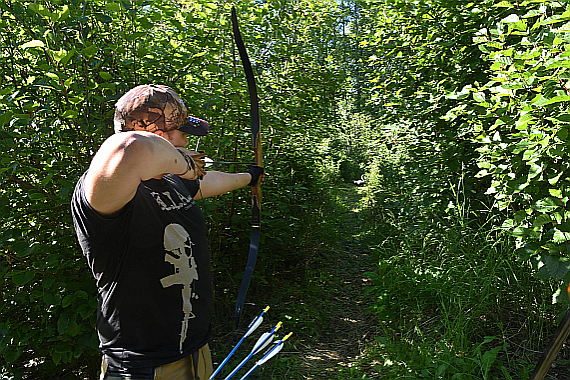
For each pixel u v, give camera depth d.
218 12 4.18
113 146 1.24
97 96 3.12
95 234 1.43
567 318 2.12
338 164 12.65
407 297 3.94
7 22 3.25
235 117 4.29
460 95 3.44
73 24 3.29
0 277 2.96
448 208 4.27
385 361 3.36
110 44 3.51
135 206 1.45
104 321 1.55
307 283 5.14
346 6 6.59
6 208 2.99
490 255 3.64
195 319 1.60
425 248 4.34
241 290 2.04
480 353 3.05
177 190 1.63
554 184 3.01
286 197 5.39
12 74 3.29
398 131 5.89
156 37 4.25
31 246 2.85
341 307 4.63
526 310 3.49
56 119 3.16
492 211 4.07
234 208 4.58
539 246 3.08
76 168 3.32
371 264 5.74
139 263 1.49
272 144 5.02
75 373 3.42
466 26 4.34
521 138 3.24
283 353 3.73
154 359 1.52
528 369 3.04
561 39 2.71
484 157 3.85
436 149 4.82
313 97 5.33
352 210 9.12
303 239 6.07
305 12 5.93
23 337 3.10
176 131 1.62
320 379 3.37
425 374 3.04
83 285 3.00
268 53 5.01
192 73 3.92
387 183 7.52
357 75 7.19
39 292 2.93
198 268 1.62
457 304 3.53
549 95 2.94
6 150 2.84
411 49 5.31
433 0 4.61
